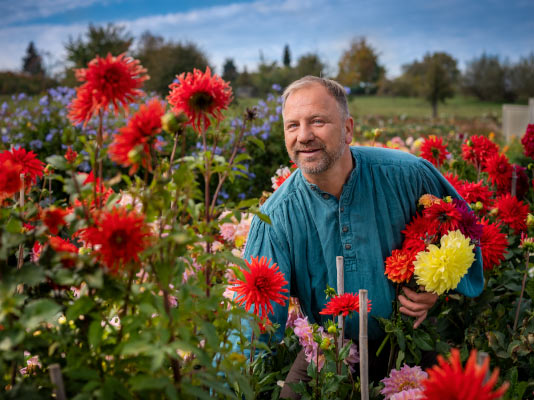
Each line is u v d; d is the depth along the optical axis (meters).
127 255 0.93
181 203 1.09
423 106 37.56
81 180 1.01
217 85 1.12
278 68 24.56
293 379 1.83
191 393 0.96
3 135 6.04
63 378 1.02
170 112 1.05
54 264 0.99
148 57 15.97
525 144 3.26
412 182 1.89
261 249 1.93
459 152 4.80
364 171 1.85
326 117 1.68
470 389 0.83
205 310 1.07
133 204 1.00
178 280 1.11
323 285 1.93
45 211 1.04
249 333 1.66
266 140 5.21
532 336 1.89
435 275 1.56
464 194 2.52
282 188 1.96
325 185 1.81
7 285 0.91
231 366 1.07
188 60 15.29
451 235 1.62
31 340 0.97
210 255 1.09
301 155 1.73
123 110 1.03
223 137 1.17
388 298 1.84
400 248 1.87
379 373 1.99
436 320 2.27
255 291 1.40
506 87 41.66
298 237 1.89
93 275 0.95
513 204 2.54
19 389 0.91
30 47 31.17
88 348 1.04
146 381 0.89
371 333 1.90
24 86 22.34
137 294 1.02
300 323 1.81
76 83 14.45
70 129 1.02
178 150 4.05
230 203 1.12
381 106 37.34
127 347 0.89
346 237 1.84
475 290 1.96
